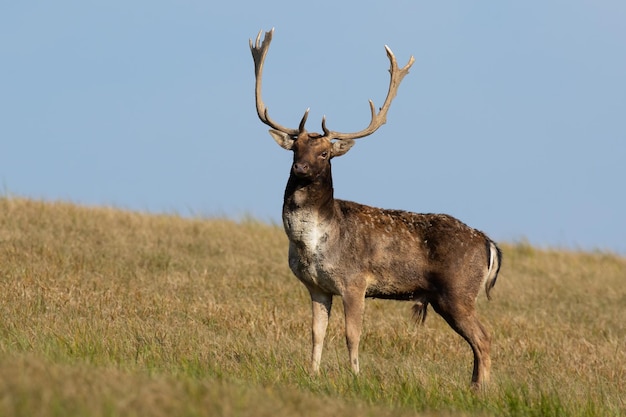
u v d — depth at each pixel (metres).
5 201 63.03
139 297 43.31
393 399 29.16
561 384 35.28
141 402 20.80
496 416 28.83
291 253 35.22
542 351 41.81
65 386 21.27
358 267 35.00
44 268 46.41
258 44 36.47
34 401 20.11
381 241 35.34
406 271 35.66
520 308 52.16
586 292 58.94
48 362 24.50
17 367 22.34
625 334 48.03
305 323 41.84
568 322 49.06
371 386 30.23
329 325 42.25
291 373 31.92
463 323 35.78
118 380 22.72
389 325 43.47
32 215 60.16
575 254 72.94
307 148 33.94
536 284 59.41
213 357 33.50
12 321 35.22
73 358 28.16
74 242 54.25
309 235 34.28
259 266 54.84
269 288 49.16
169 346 34.00
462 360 39.78
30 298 40.25
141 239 58.16
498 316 48.66
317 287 35.34
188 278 49.09
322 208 34.31
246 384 26.98
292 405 23.06
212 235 62.31
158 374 25.97
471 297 35.94
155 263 52.00
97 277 46.34
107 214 63.47
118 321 37.97
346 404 26.09
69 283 44.12
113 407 20.19
